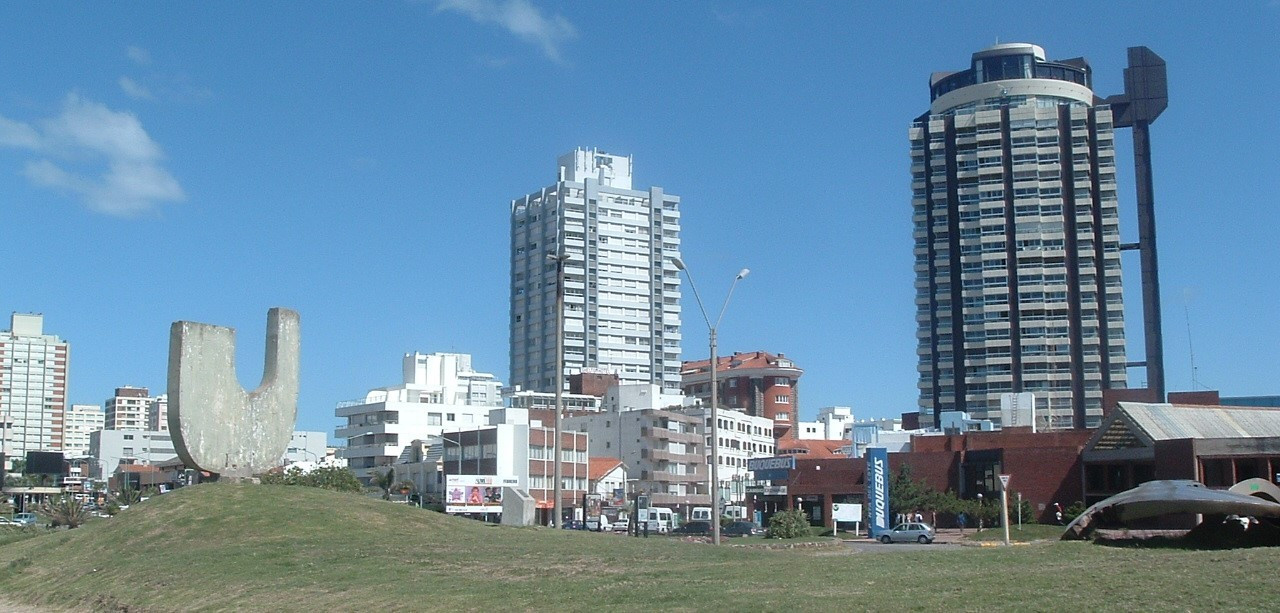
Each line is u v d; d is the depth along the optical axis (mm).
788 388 191500
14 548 52500
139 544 46438
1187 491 36781
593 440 149625
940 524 99312
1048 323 178750
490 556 37406
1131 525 48188
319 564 36719
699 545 45031
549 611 24984
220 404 56375
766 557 37312
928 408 185625
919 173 193625
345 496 53938
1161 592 21906
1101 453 93188
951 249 188125
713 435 51156
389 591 29891
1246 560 25484
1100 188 182625
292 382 60250
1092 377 177000
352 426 160500
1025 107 185500
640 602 24969
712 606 23594
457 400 178625
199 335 55969
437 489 131125
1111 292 179375
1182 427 91438
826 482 108250
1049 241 181375
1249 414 95812
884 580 26594
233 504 50188
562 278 55188
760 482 114438
